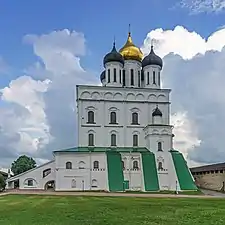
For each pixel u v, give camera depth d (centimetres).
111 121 9388
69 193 7288
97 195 6500
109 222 2362
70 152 8562
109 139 9306
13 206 3850
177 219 2562
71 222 2364
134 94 9575
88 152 8600
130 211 3175
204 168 9500
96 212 3069
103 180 8494
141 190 8344
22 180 8900
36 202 4503
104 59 9975
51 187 9219
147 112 9544
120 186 8119
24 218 2603
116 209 3388
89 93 9400
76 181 8462
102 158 8606
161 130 8856
